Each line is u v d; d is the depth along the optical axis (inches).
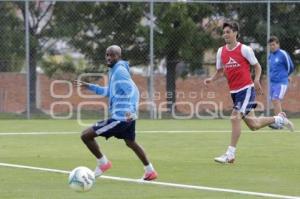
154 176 928.3
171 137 1525.6
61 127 1760.6
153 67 2018.9
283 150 1282.0
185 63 2041.1
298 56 2092.8
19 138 1501.0
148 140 1462.8
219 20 2054.6
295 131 1668.3
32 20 2009.1
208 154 1228.5
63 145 1362.0
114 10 2027.6
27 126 1785.2
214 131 1664.6
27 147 1327.5
